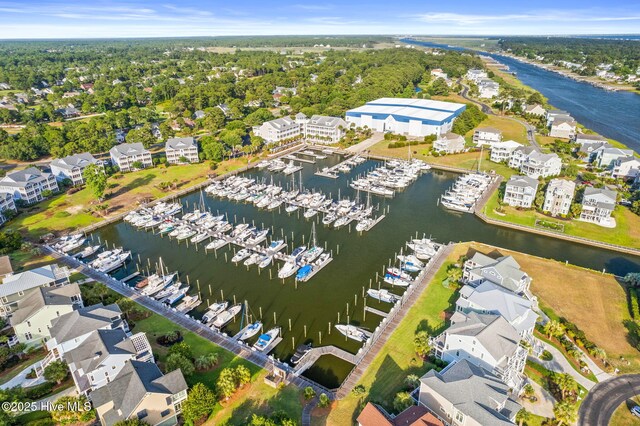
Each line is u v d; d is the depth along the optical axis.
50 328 85.62
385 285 116.88
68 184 185.88
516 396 77.00
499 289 97.06
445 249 132.75
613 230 142.50
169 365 80.06
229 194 180.38
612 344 91.00
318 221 158.12
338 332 99.00
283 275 120.75
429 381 72.50
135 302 108.12
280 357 91.00
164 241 144.25
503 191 176.50
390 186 189.88
